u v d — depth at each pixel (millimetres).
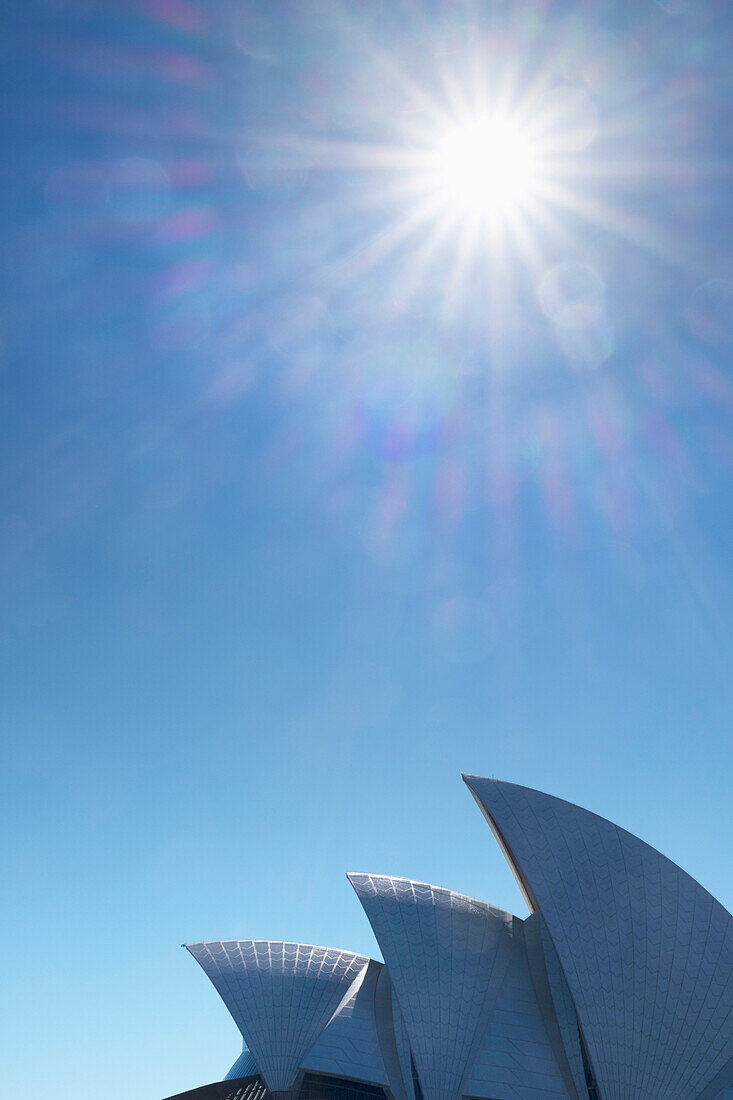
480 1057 43750
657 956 45906
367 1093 47438
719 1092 41938
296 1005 49281
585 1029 43125
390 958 47031
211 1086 48344
